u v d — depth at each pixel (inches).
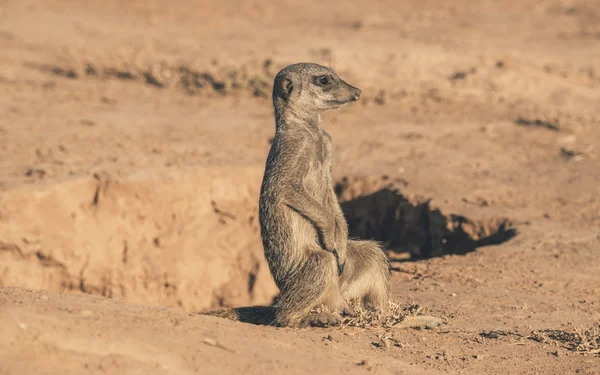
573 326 327.6
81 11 1393.9
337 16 1462.8
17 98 917.2
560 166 717.9
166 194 601.9
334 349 253.8
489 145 796.0
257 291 609.6
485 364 268.8
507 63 1030.4
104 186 590.9
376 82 964.6
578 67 1061.1
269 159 304.5
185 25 1316.4
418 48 1086.4
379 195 637.3
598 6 1544.0
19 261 552.7
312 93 311.3
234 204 642.2
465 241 552.4
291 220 298.5
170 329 231.1
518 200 604.4
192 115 885.8
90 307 239.6
